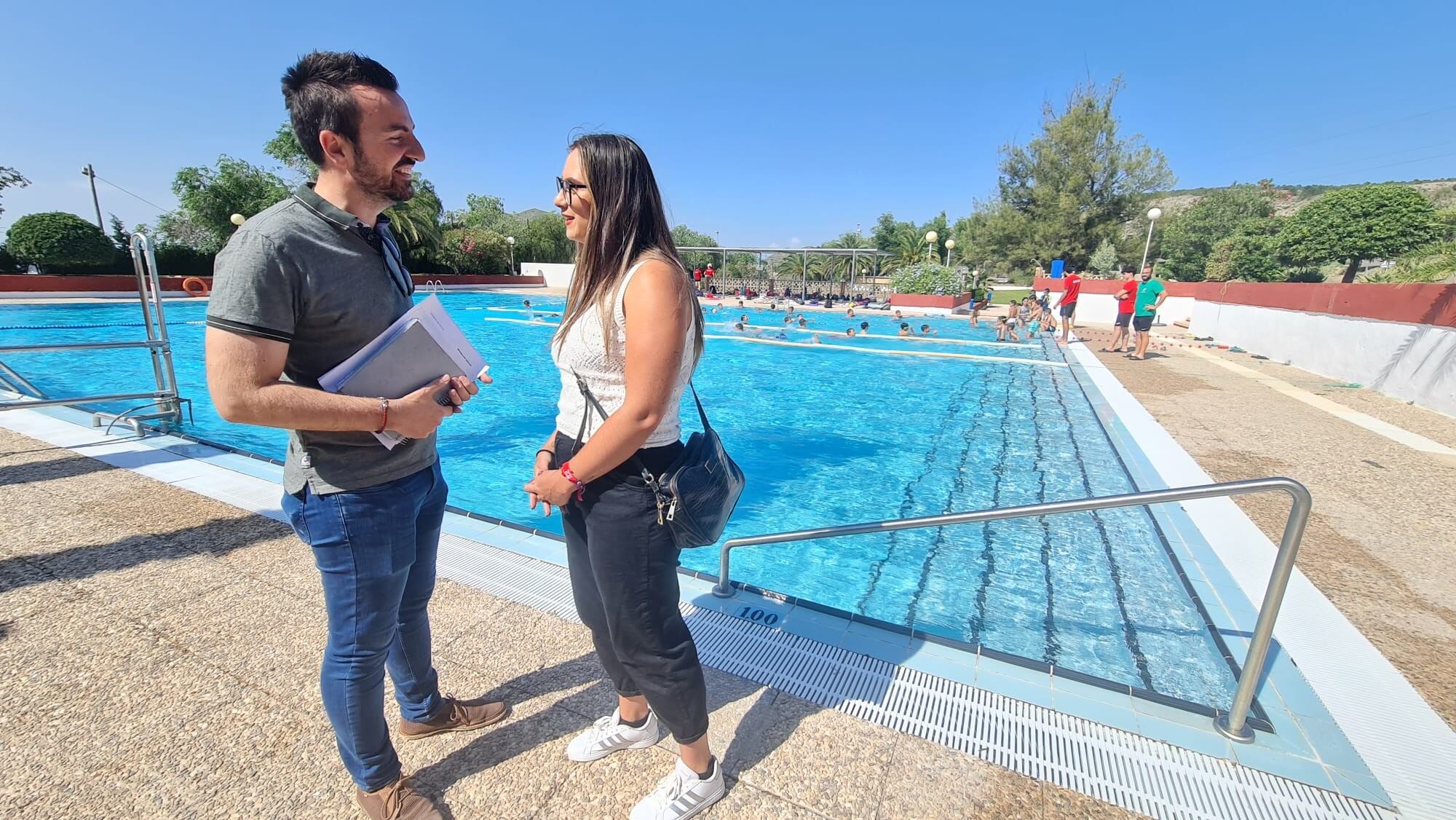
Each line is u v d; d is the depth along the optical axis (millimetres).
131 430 5250
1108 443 6441
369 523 1439
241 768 1814
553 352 1603
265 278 1181
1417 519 4172
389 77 1332
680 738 1621
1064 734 2033
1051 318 17312
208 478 4074
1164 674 2850
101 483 3957
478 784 1796
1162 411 7426
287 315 1238
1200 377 9789
